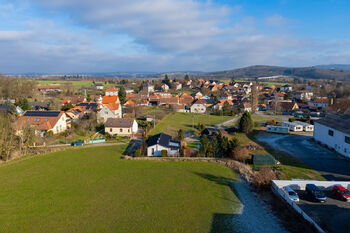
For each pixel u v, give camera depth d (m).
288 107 107.44
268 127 66.38
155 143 45.72
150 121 78.00
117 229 22.81
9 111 74.31
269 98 140.38
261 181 31.53
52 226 23.42
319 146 51.25
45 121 60.94
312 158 43.09
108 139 57.72
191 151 45.19
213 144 46.22
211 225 23.52
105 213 25.72
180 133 55.88
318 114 95.62
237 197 29.48
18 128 50.12
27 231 22.69
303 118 82.38
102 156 45.66
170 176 36.00
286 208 26.20
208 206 27.23
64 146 51.78
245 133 64.50
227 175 36.44
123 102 117.12
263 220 24.44
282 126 69.81
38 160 43.28
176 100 119.56
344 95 135.62
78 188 31.97
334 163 40.38
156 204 27.64
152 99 126.88
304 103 123.25
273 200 28.36
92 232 22.39
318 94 155.75
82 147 51.47
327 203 26.77
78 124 66.44
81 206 27.27
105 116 73.50
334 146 47.91
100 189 31.64
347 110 85.50
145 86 180.50
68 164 41.28
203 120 85.88
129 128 61.31
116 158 44.53
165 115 92.06
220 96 142.25
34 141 49.88
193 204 27.69
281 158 43.12
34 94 127.75
